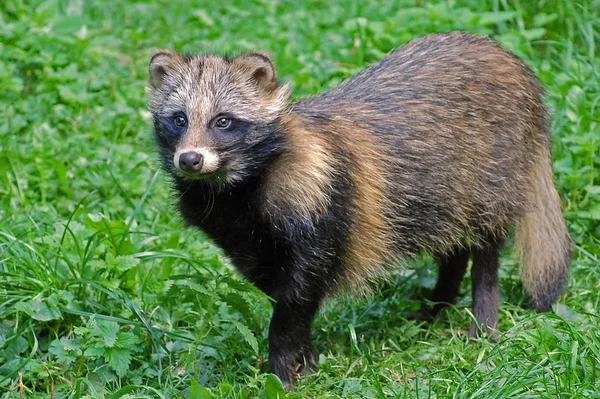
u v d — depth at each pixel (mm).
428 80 10984
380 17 16703
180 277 10047
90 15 18156
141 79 16109
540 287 11547
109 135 14758
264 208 9914
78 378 9539
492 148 11062
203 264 11016
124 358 9922
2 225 11969
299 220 9852
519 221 11641
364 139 10445
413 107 10797
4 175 13328
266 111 9938
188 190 10211
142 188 13422
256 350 9625
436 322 11555
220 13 18203
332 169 10039
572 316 11164
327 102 10734
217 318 10914
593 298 11648
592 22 15391
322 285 10219
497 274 11406
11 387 9680
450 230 11117
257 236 10070
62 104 15367
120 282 10883
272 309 11398
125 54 17078
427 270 12250
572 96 13477
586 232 12688
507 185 11234
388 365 10367
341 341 11102
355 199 10242
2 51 15914
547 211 11719
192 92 9977
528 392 9070
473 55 11258
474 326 11266
